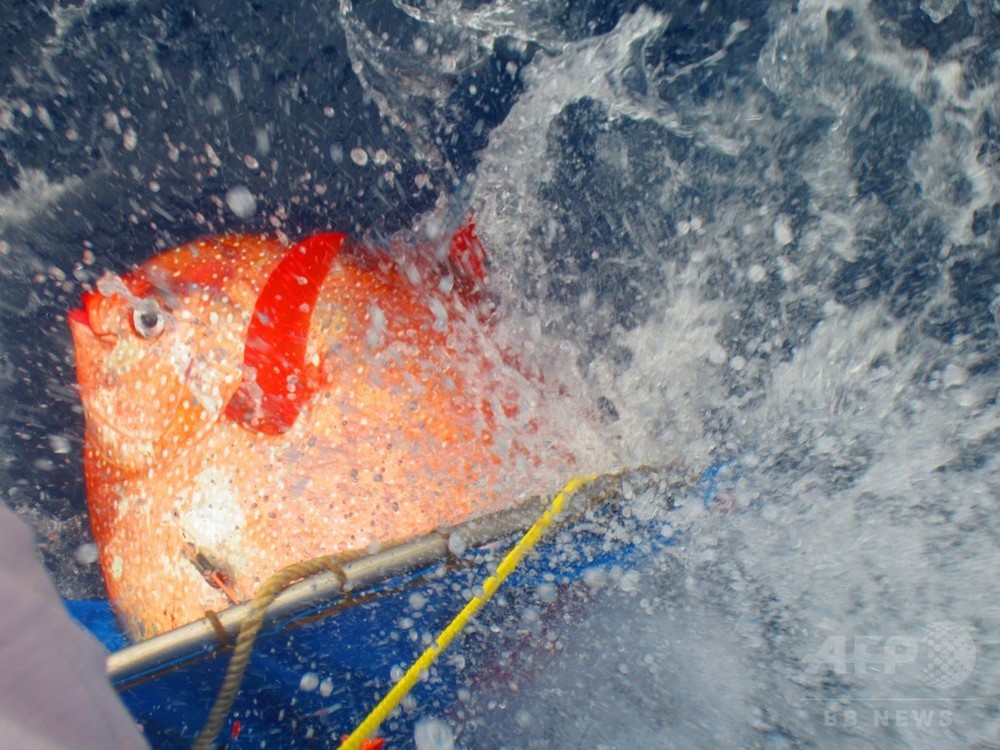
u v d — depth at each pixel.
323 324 1.79
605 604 1.65
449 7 2.62
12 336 2.44
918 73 2.18
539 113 2.45
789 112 2.27
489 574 1.44
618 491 1.54
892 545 1.70
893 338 2.00
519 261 2.13
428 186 2.38
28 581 0.56
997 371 1.94
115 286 1.92
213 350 1.81
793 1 2.32
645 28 2.46
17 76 2.64
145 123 2.58
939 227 2.10
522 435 1.75
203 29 2.68
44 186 2.54
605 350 1.97
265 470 1.72
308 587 1.30
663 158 2.31
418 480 1.67
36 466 2.34
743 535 1.71
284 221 2.39
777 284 2.09
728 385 1.94
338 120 2.54
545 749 1.58
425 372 1.77
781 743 1.51
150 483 1.84
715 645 1.63
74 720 0.52
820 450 1.83
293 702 1.52
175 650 1.28
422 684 1.59
